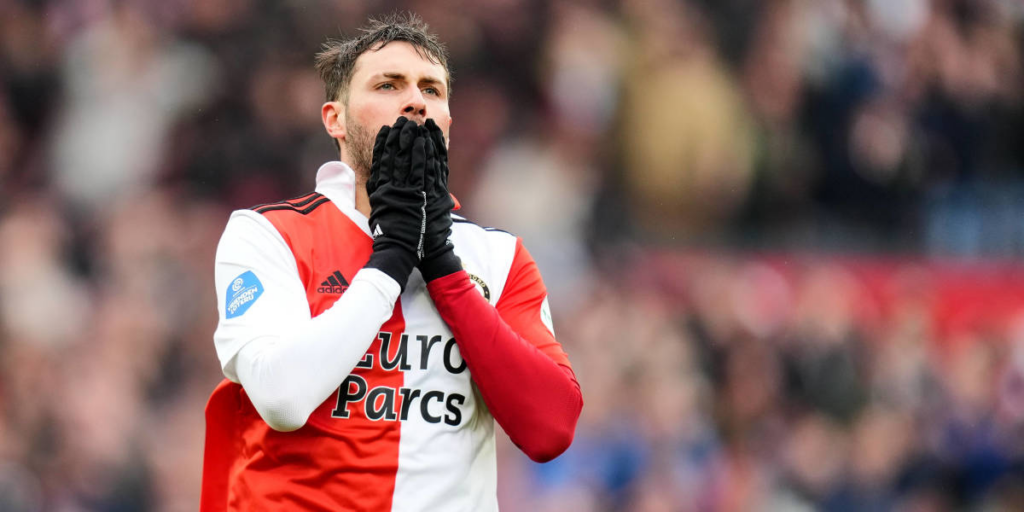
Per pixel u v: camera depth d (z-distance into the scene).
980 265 35.66
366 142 8.31
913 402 31.62
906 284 34.28
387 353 7.83
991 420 32.19
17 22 33.78
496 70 34.47
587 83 34.94
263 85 33.16
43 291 29.62
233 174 32.28
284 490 7.68
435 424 7.82
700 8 36.75
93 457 26.67
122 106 33.28
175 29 33.97
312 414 7.67
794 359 31.55
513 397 7.86
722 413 29.94
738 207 35.19
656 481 27.61
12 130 32.94
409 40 8.47
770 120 36.38
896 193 37.28
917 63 39.03
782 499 29.19
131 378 28.20
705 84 35.41
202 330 29.61
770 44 36.88
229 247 8.06
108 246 31.00
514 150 33.72
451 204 8.06
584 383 28.91
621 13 35.97
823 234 35.53
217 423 8.23
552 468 26.88
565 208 33.38
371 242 8.19
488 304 7.95
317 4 33.97
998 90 40.38
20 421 27.22
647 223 34.09
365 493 7.61
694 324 31.45
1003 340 33.59
